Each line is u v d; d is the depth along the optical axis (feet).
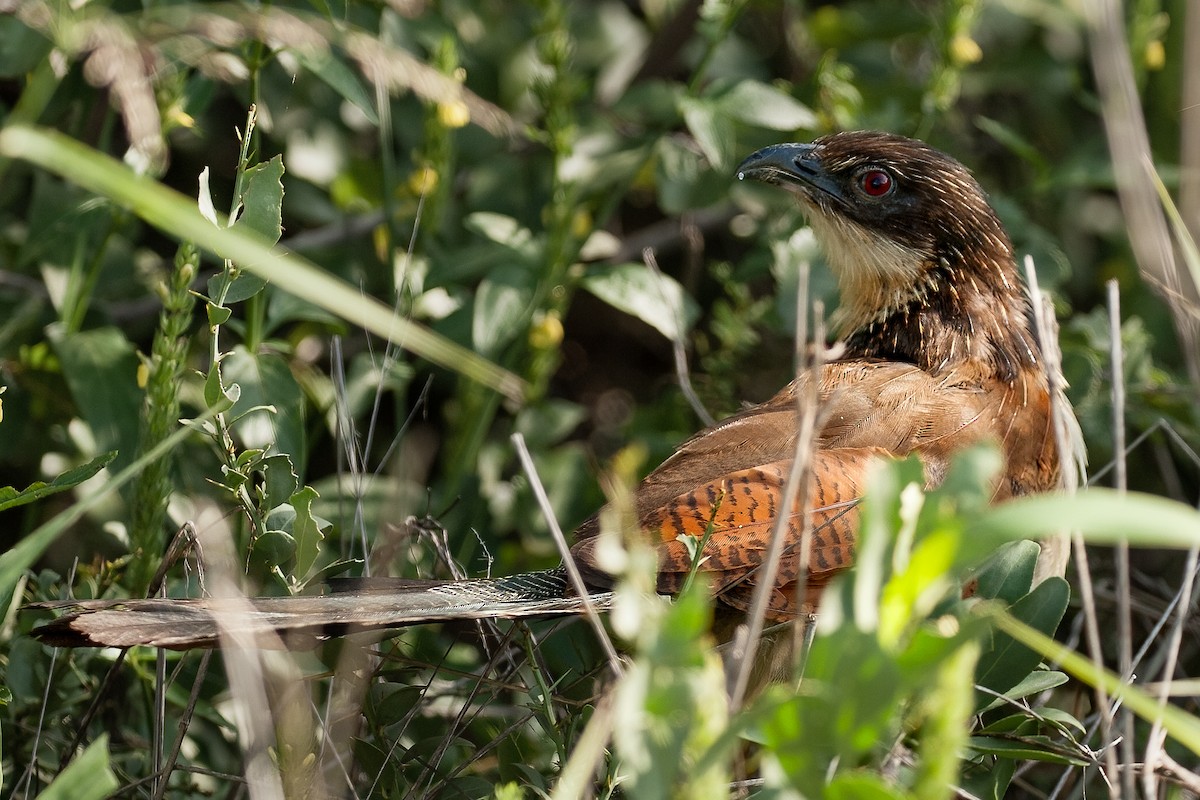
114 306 36.40
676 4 45.06
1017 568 23.56
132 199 17.94
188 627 20.84
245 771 22.75
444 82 24.16
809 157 33.63
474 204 39.78
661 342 46.37
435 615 22.84
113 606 21.17
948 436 28.50
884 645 15.47
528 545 35.32
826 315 36.45
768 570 18.07
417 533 28.68
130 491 29.01
